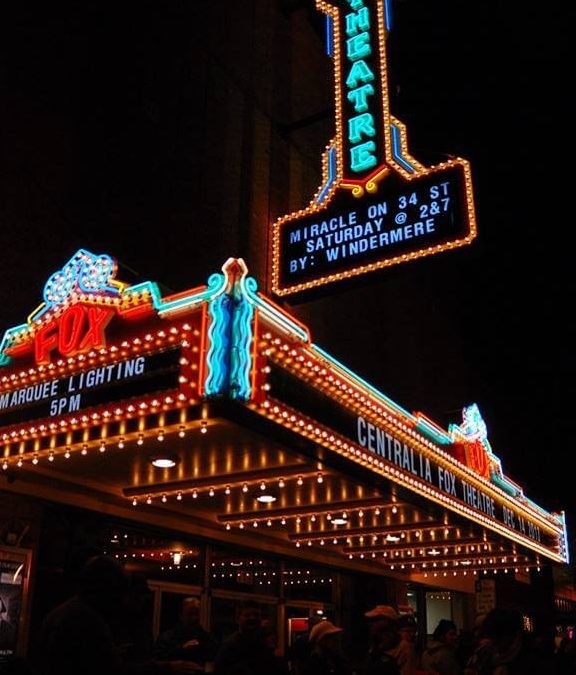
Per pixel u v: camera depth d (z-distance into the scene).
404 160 13.53
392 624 6.78
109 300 8.75
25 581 9.66
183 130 15.96
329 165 14.11
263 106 19.31
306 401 8.83
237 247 16.69
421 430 12.41
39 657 4.02
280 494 11.41
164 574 12.48
